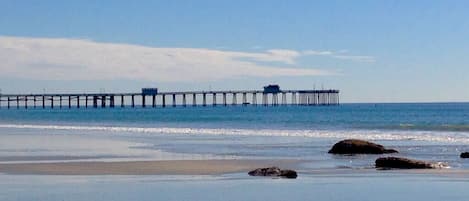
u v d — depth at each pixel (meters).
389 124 80.50
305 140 53.69
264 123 92.38
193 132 68.12
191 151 43.19
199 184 25.92
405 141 51.44
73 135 64.75
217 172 30.23
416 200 21.84
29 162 35.22
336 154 39.81
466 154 36.50
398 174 28.66
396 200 21.86
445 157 37.16
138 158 37.78
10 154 40.97
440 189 24.11
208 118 119.94
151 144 50.41
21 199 22.31
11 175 29.16
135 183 26.23
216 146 47.66
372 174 28.80
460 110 158.38
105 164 33.81
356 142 40.28
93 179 27.73
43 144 50.94
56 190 24.30
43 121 115.19
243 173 29.80
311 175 28.73
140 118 126.81
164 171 30.72
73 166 32.78
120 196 22.89
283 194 23.20
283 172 28.42
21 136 63.12
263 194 23.20
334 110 177.25
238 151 42.97
